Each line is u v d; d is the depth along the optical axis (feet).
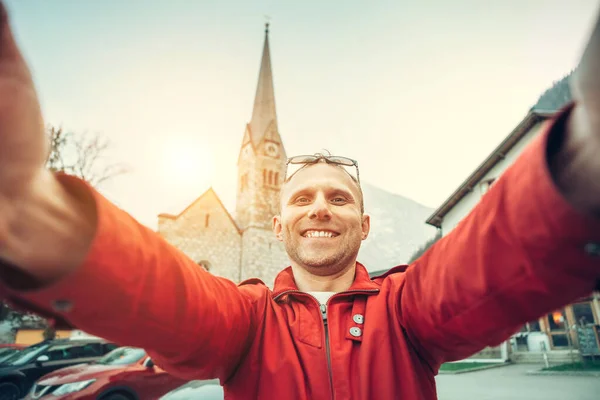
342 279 4.54
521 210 1.62
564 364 50.88
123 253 1.80
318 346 3.67
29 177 1.32
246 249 132.36
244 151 154.51
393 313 3.78
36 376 30.30
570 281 1.65
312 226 4.49
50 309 1.69
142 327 2.04
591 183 1.26
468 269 2.19
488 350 62.34
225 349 3.16
